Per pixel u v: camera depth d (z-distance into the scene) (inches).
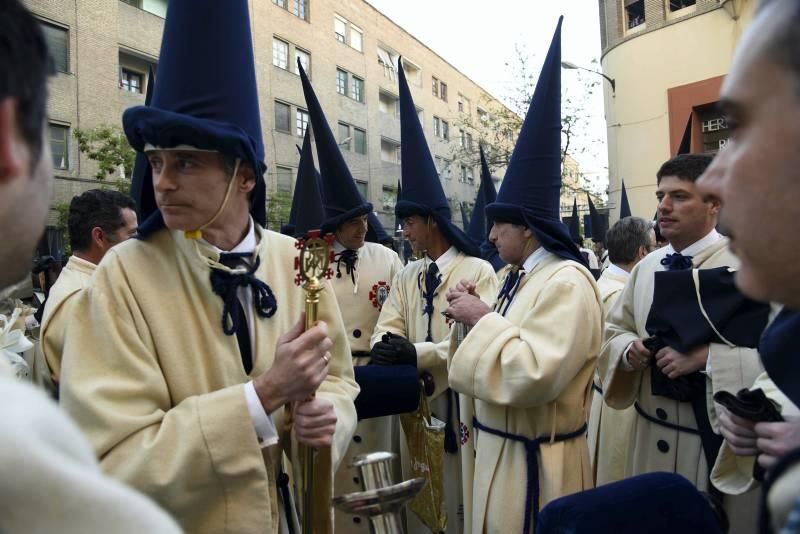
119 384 53.8
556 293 84.9
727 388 79.1
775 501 27.9
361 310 143.5
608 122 669.3
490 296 127.8
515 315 92.6
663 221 99.6
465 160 1119.6
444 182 1290.6
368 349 142.6
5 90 23.5
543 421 87.0
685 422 90.0
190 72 58.0
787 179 25.8
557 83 96.0
